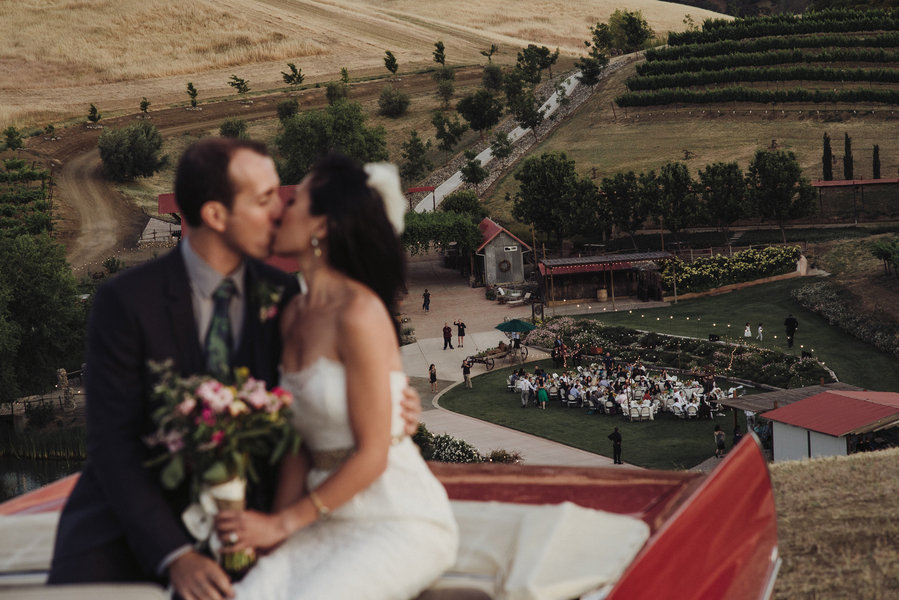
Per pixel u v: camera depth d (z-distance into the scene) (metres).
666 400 39.38
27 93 144.75
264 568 2.63
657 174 91.38
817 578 8.20
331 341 2.66
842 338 49.44
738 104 103.94
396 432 2.79
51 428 46.44
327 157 2.77
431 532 2.73
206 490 2.62
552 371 48.91
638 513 3.29
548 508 3.22
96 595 2.18
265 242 2.74
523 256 74.25
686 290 61.81
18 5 166.25
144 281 2.74
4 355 47.84
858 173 85.38
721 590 3.23
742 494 3.69
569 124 113.31
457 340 55.88
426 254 84.69
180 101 144.50
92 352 2.73
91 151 117.50
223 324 2.85
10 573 2.89
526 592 2.58
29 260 50.44
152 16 169.12
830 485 11.03
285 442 2.62
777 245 68.00
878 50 106.12
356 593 2.54
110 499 2.66
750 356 46.16
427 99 138.12
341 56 169.38
